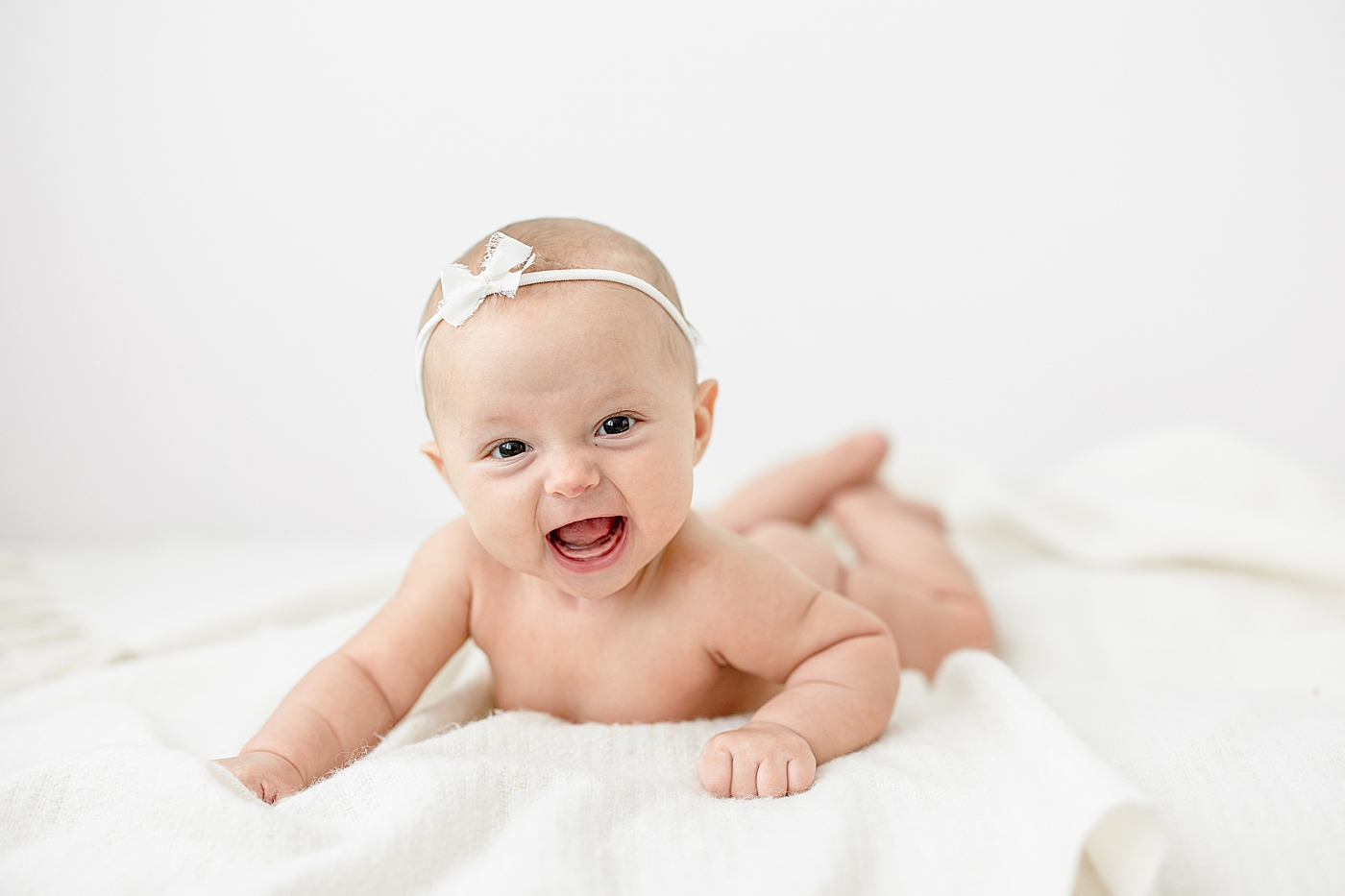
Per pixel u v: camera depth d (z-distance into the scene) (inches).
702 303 123.8
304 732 46.9
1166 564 84.8
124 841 38.2
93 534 119.0
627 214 122.9
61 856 38.0
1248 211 118.9
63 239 115.5
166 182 116.6
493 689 56.1
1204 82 117.6
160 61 115.1
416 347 48.6
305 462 121.6
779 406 125.2
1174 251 120.4
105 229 116.2
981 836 38.3
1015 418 124.4
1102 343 122.4
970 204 122.0
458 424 45.5
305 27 117.1
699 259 123.5
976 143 121.0
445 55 119.2
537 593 52.2
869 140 121.7
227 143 117.3
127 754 41.1
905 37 120.1
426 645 52.0
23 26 111.9
